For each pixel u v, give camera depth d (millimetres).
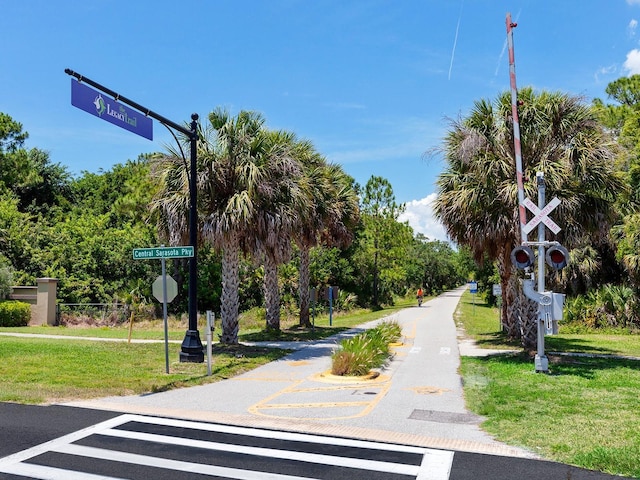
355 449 6926
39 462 6316
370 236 48250
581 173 14180
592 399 9680
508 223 15102
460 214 15562
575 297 27047
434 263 90500
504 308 21844
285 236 18469
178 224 16203
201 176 15852
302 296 27875
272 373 13023
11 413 8578
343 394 10484
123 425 7977
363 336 15156
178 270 34406
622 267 26734
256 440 7309
